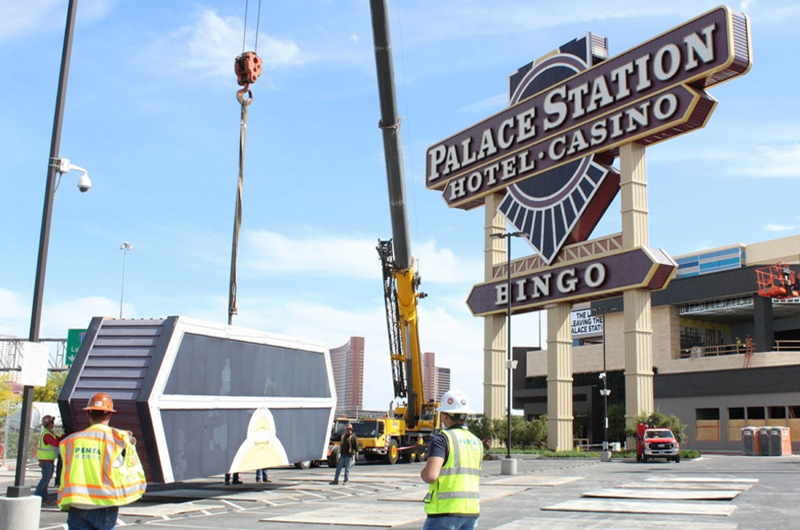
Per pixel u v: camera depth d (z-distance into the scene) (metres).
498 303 54.03
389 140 31.53
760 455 51.69
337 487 22.67
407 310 37.31
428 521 6.33
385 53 29.61
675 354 73.25
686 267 81.94
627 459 43.06
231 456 18.25
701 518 14.55
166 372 16.11
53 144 13.83
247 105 20.06
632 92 45.00
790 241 73.50
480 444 6.63
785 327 76.88
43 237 13.52
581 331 88.56
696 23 41.38
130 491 7.35
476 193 57.03
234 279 19.33
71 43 14.30
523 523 13.88
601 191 47.22
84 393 16.02
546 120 51.19
